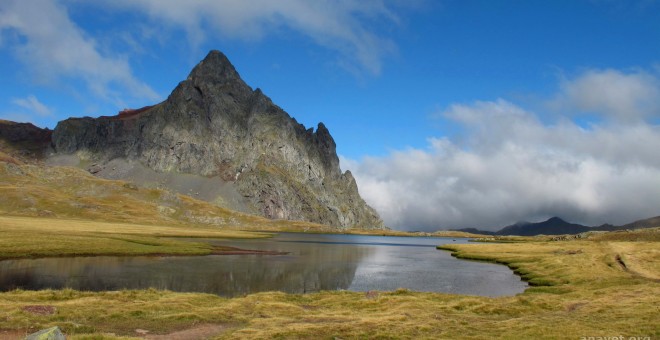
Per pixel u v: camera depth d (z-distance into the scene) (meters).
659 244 102.88
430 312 41.91
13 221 150.12
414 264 109.00
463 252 140.38
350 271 91.69
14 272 66.62
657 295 46.22
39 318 32.78
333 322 36.88
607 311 38.69
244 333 31.31
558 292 57.53
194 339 30.00
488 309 42.66
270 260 108.44
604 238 148.62
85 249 93.81
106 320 34.53
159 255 101.31
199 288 62.84
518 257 110.94
